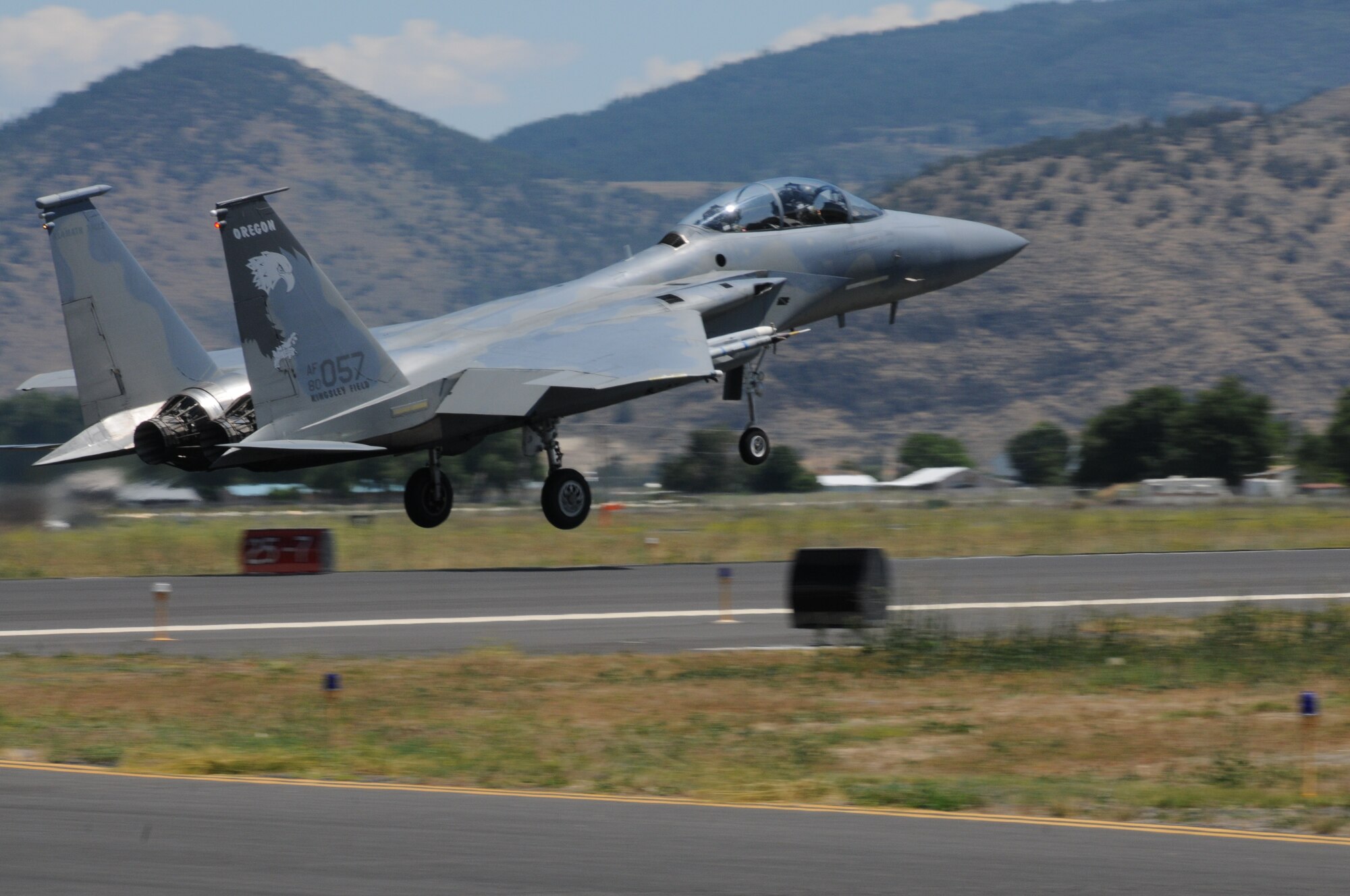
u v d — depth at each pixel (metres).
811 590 62.75
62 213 83.62
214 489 195.25
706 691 50.19
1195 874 28.03
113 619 70.06
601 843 30.22
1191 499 188.12
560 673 53.84
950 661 55.59
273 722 45.03
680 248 98.69
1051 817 33.00
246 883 27.16
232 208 76.19
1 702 48.41
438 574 89.25
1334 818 32.66
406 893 26.56
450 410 81.56
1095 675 52.81
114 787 35.75
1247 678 52.06
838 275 102.81
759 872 28.05
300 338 78.75
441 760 39.19
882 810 33.44
